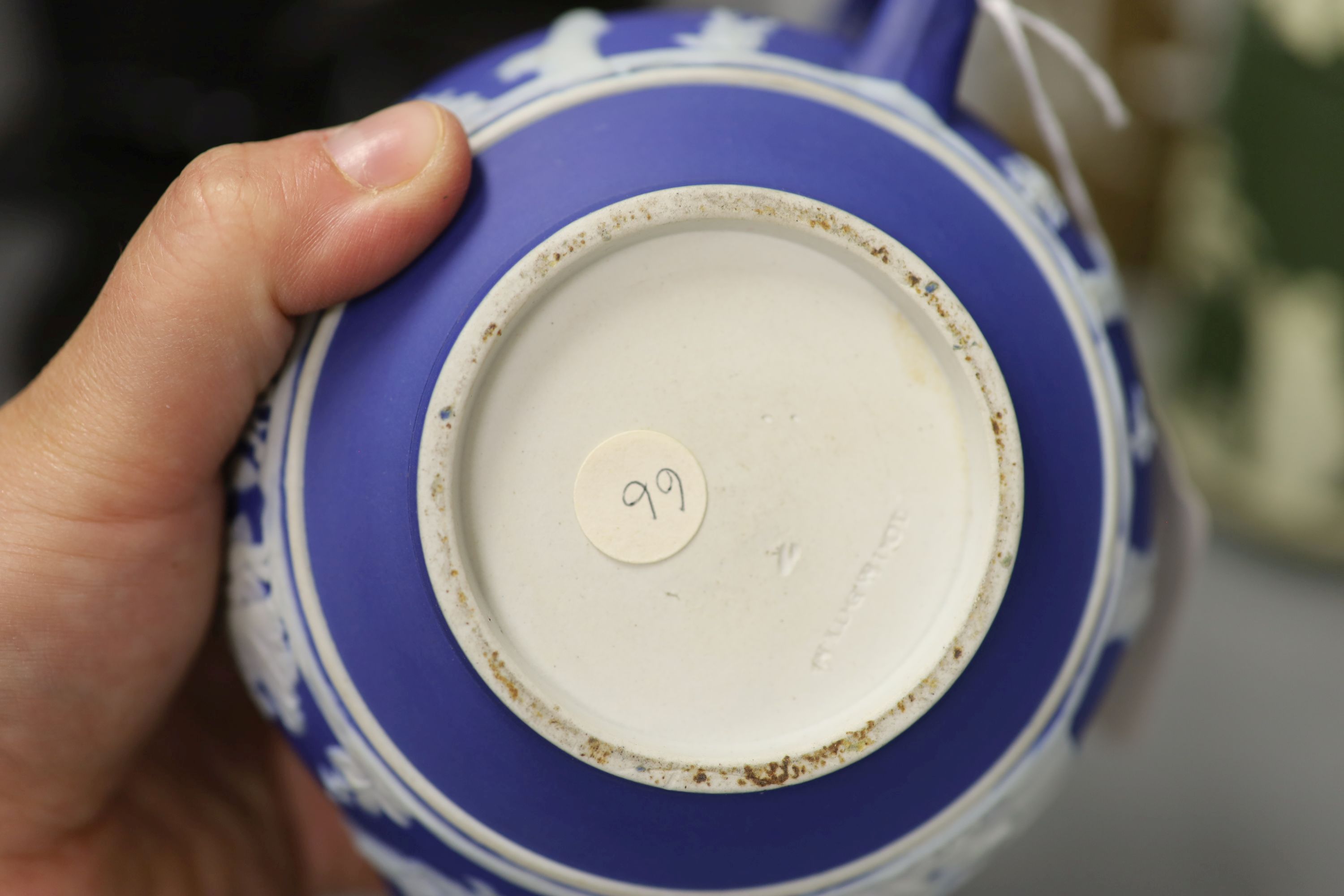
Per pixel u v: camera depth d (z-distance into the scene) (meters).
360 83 1.19
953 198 0.62
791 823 0.60
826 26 0.82
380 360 0.59
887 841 0.62
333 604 0.60
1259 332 1.28
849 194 0.59
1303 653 1.33
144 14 1.15
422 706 0.59
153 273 0.60
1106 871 1.15
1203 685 1.31
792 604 0.60
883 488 0.60
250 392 0.64
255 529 0.63
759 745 0.60
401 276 0.60
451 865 0.63
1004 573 0.59
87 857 0.79
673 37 0.64
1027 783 0.65
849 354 0.60
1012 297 0.62
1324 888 1.13
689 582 0.60
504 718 0.58
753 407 0.60
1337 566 1.38
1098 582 0.64
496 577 0.58
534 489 0.59
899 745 0.60
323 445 0.60
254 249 0.59
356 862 1.00
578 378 0.59
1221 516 1.42
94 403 0.63
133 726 0.75
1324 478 1.30
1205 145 1.33
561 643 0.59
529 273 0.56
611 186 0.57
